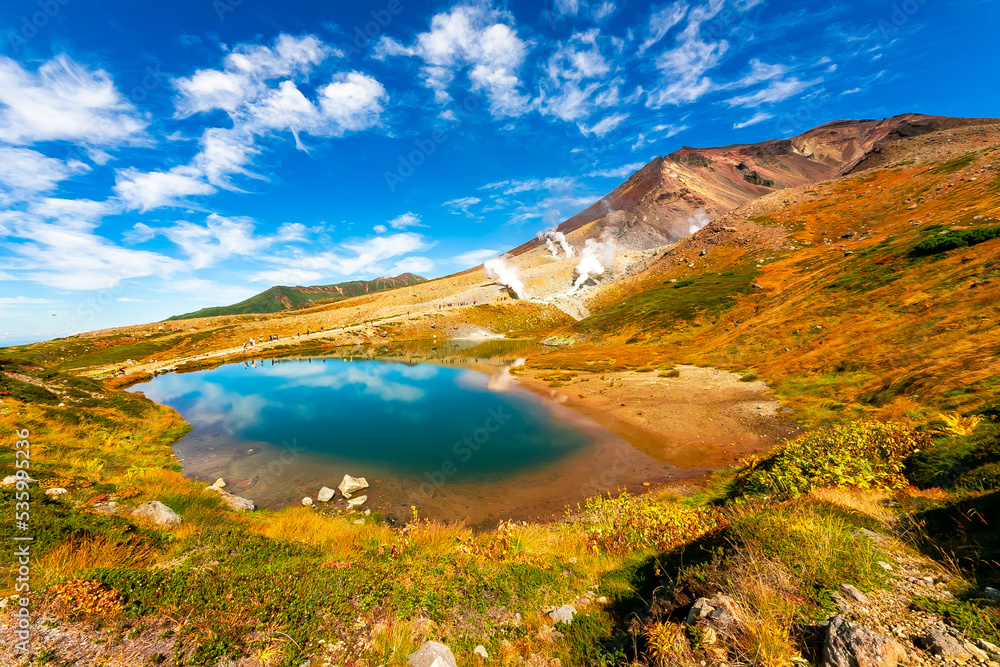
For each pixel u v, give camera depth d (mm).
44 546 5695
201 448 23047
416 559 6988
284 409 33031
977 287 21375
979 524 4590
